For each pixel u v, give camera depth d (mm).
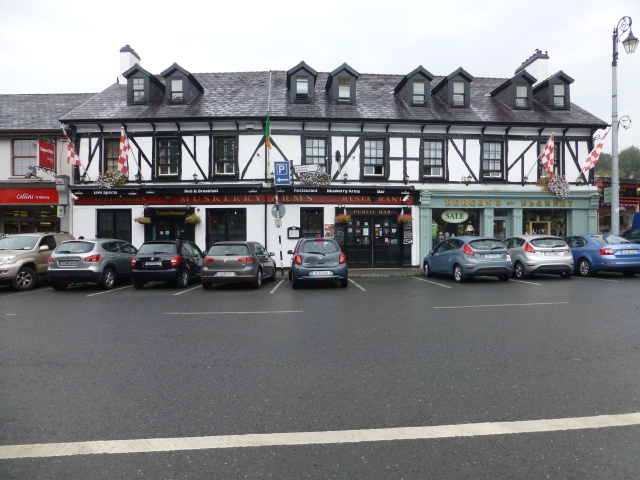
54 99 21141
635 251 13672
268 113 18219
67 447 3092
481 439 3174
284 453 3000
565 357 5180
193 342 6059
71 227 18469
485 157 19328
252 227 18234
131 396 4051
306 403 3861
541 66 21844
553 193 19250
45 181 18344
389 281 14180
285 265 18250
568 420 3461
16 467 2828
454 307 8773
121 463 2879
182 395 4070
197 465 2852
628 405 3744
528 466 2805
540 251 13609
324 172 18328
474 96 21484
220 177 18250
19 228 19406
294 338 6246
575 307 8555
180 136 18266
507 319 7473
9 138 18656
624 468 2770
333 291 11672
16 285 12562
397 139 18766
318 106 19000
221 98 19594
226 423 3469
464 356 5262
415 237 18938
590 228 19672
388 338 6203
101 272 12328
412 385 4293
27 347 5844
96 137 18391
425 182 18875
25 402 3916
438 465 2832
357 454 2980
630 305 8711
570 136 19516
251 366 4941
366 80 22125
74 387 4297
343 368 4848
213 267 12203
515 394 4023
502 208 19375
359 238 18891
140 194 18109
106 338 6336
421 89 19719
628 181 21750
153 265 12523
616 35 15359
